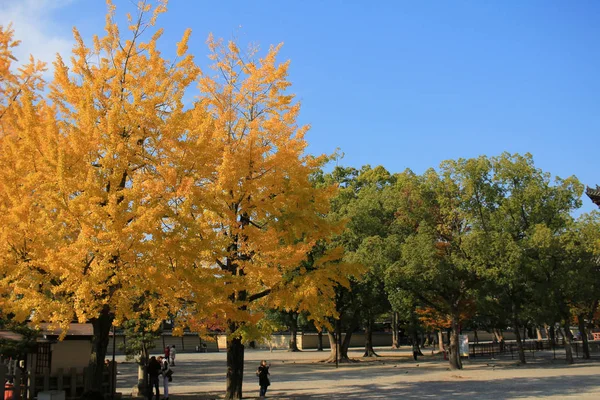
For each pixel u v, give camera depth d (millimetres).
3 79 12570
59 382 16188
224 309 13078
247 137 14984
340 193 42062
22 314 10094
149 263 10266
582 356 41500
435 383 23656
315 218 15070
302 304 15320
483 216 32531
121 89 12156
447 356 44219
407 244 30578
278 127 15797
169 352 37844
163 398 18438
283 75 16297
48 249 9805
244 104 16469
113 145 11062
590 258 33625
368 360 42688
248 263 13820
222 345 67062
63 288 10094
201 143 11359
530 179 33469
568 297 35281
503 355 45469
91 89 11570
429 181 33125
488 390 20234
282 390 21359
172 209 11469
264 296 16656
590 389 19750
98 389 12227
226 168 13086
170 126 11273
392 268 30062
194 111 12109
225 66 16891
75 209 10125
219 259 14641
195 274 11297
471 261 30422
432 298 35250
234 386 17172
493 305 35406
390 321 80938
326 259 16250
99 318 12391
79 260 10133
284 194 14844
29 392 16078
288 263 14656
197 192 11156
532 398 17344
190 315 12797
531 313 34062
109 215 10117
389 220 37938
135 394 20203
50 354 17812
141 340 20359
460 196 32281
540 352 49219
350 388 21922
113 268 10414
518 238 33031
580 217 34469
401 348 67125
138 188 10617
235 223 13867
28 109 10758
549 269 32344
